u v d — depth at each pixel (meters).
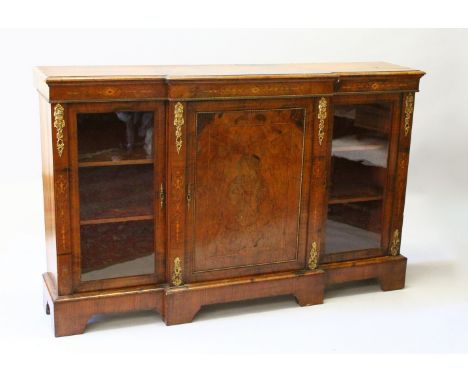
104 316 3.12
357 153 3.27
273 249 3.19
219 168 3.01
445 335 3.01
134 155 2.91
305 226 3.21
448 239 4.07
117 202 2.94
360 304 3.29
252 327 3.05
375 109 3.25
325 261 3.32
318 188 3.19
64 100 2.74
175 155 2.93
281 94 3.01
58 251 2.88
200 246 3.06
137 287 3.03
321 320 3.12
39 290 3.36
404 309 3.25
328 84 3.08
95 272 2.96
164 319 3.06
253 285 3.15
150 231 3.01
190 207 3.01
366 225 3.37
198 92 2.89
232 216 3.08
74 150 2.81
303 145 3.12
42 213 4.34
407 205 4.53
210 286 3.07
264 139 3.05
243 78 2.92
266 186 3.10
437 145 4.68
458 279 3.59
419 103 4.62
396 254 3.45
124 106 2.83
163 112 2.90
